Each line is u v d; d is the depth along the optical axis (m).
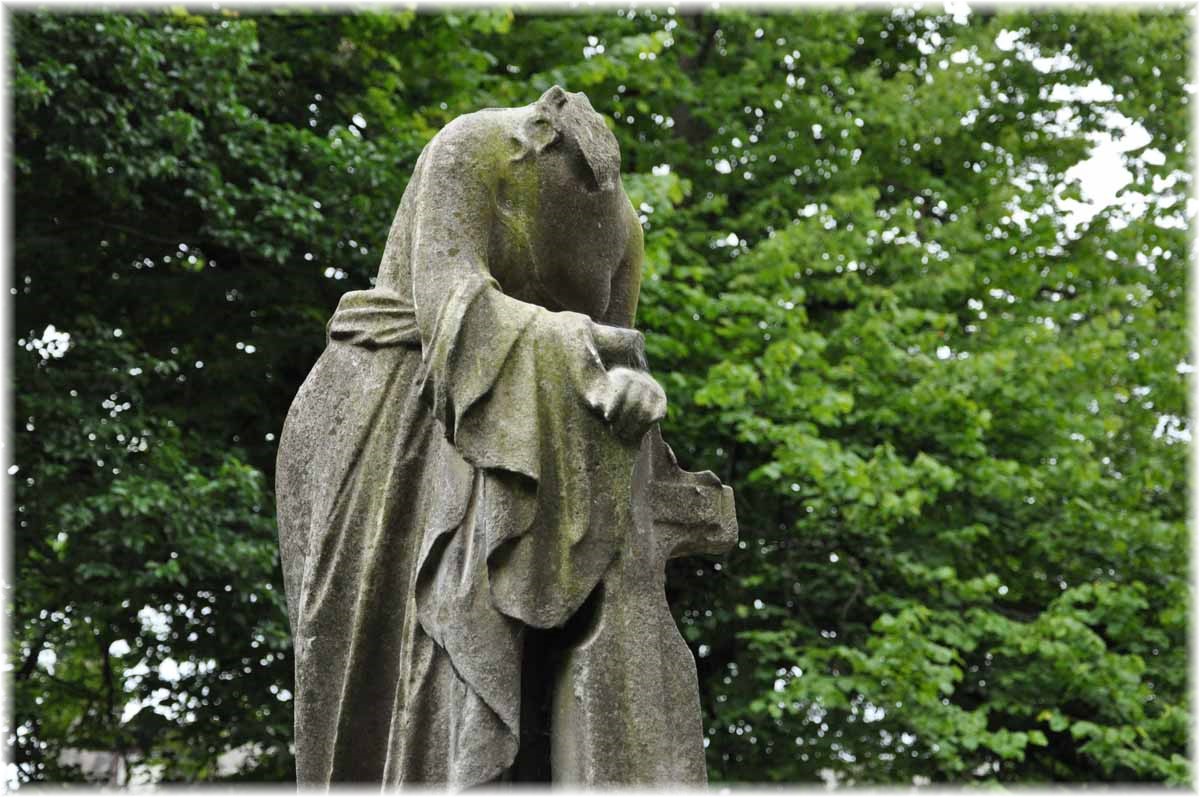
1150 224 16.03
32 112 11.78
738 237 15.47
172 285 13.18
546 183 4.54
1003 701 13.46
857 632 13.87
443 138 4.52
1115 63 16.62
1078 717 14.06
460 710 4.00
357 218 12.62
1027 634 13.12
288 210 12.12
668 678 4.13
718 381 13.02
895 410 14.02
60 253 12.95
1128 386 15.77
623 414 4.11
